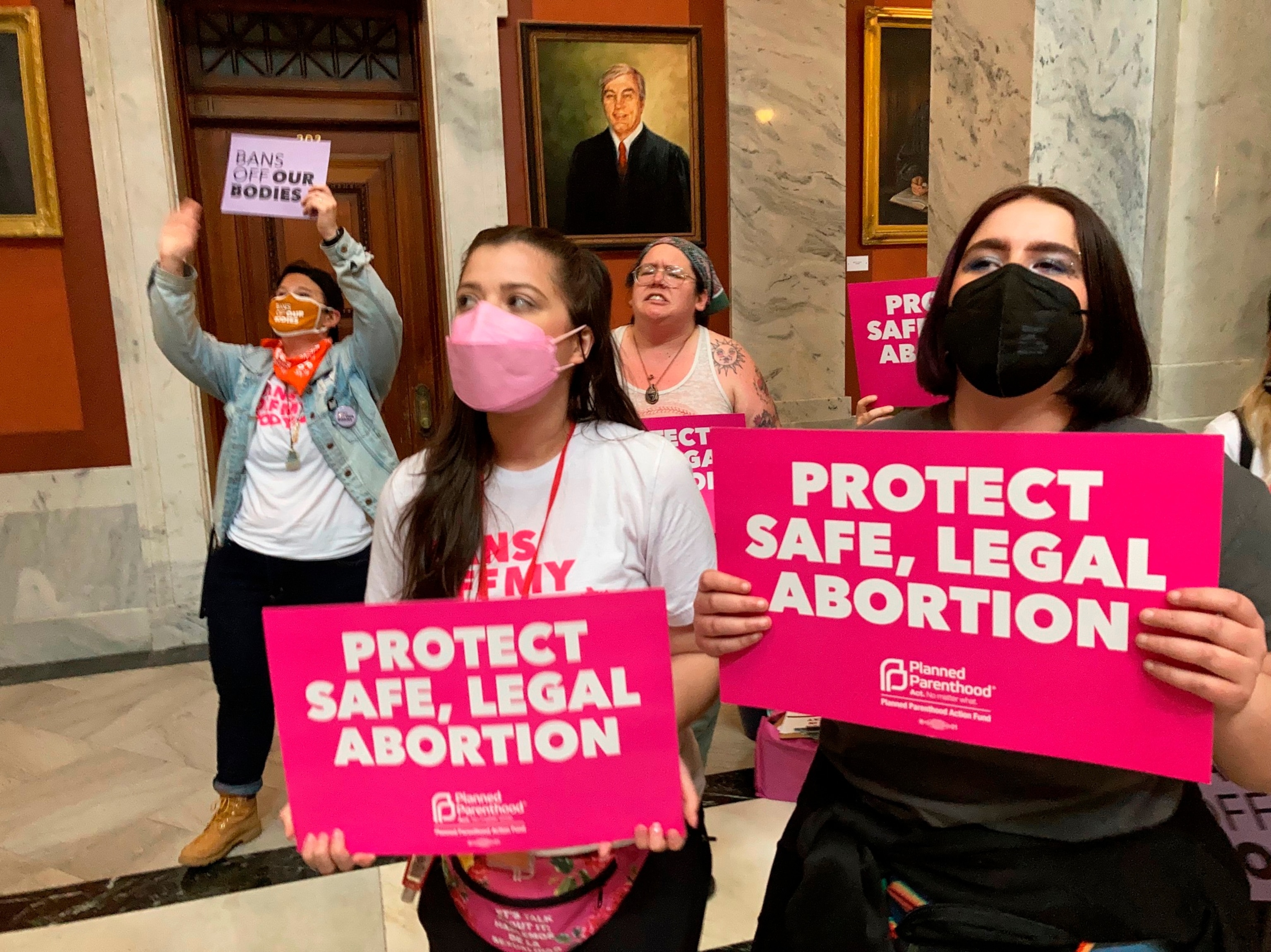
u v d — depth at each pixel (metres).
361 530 2.24
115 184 3.38
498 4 3.60
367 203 3.86
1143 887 0.85
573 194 3.86
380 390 2.29
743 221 4.05
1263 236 2.31
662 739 0.89
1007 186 2.25
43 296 3.44
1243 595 0.84
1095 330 0.92
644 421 2.11
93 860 2.26
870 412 2.00
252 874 2.19
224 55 3.61
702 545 1.11
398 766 0.91
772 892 1.06
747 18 3.88
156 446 3.58
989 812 0.89
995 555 0.84
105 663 3.55
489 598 1.03
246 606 2.21
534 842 0.91
